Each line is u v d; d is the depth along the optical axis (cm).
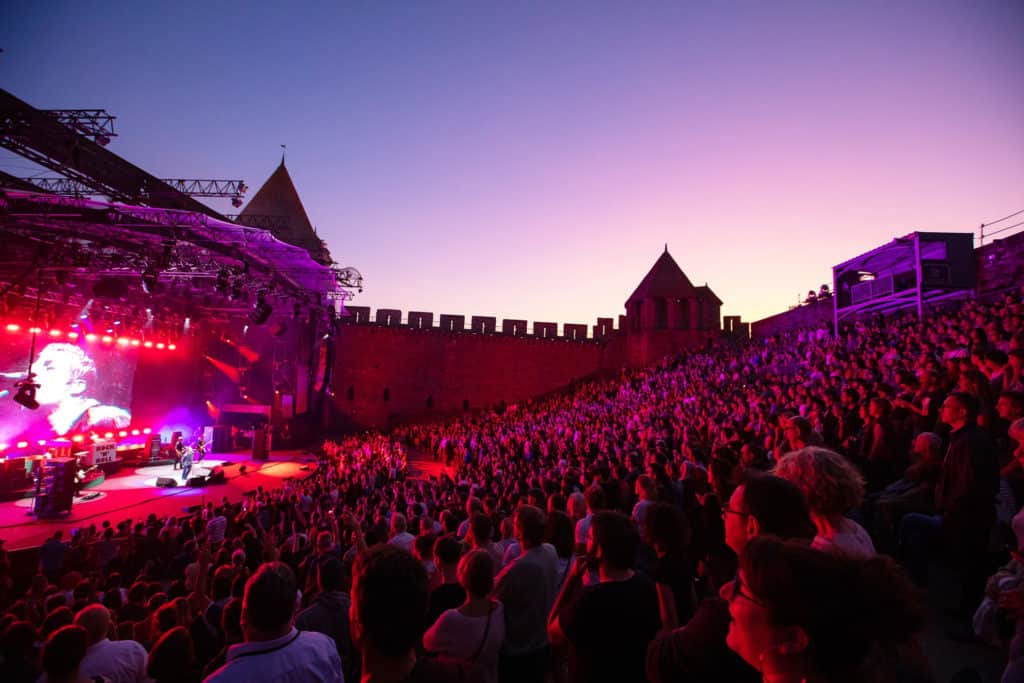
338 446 3781
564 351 5666
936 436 621
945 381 905
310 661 249
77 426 3078
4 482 2431
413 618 213
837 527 273
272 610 244
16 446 2778
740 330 5247
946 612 514
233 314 3803
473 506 507
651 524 319
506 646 382
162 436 3534
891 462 729
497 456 2517
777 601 159
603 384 5025
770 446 959
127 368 3409
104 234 2030
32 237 2022
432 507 1280
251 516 1414
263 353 4091
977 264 2220
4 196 1659
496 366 5588
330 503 1686
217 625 514
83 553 1327
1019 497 545
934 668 429
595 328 5791
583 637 282
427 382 5512
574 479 936
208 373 4016
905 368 1344
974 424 495
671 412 2298
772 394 1784
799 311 4100
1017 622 291
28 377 2144
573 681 289
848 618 150
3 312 2533
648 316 5384
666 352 5297
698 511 564
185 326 3381
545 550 413
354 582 220
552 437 2622
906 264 2295
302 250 2431
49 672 351
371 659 216
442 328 5625
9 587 1191
